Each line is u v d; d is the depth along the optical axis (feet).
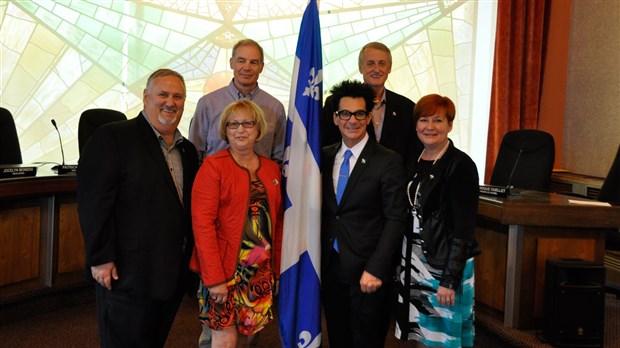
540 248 9.16
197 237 6.52
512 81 16.31
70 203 11.11
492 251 9.72
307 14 7.45
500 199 9.52
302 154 7.18
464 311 7.04
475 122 16.94
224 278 6.55
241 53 9.06
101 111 13.46
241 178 6.70
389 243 6.62
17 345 9.20
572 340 8.44
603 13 15.58
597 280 8.50
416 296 7.19
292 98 7.41
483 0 16.66
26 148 14.69
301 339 7.11
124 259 6.40
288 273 7.11
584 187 14.57
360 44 16.28
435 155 7.16
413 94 16.62
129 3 15.20
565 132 17.08
